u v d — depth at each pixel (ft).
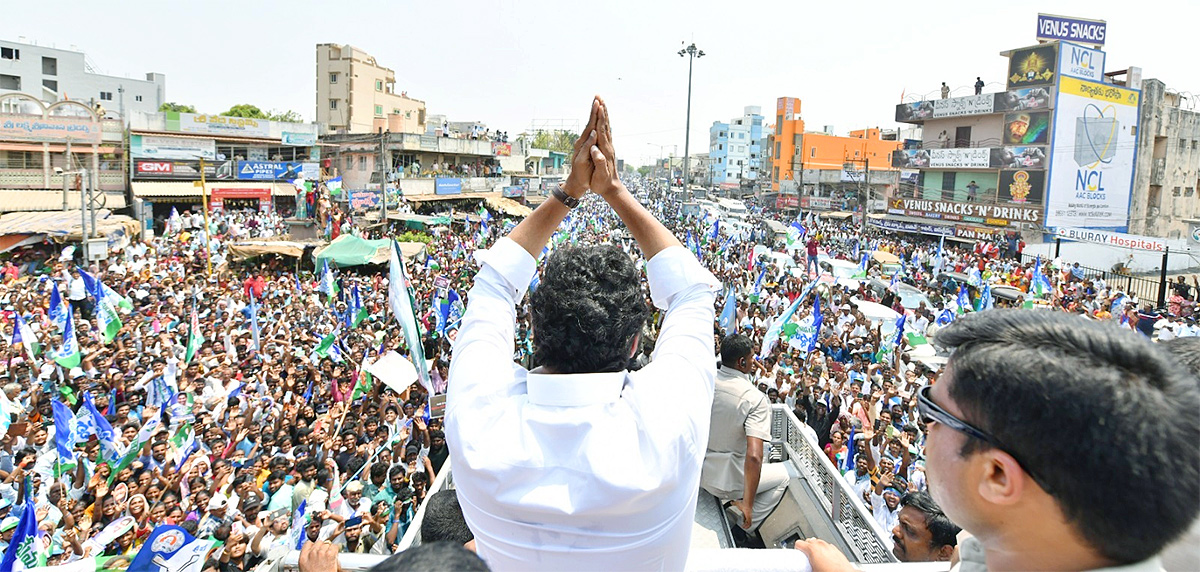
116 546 25.20
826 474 12.99
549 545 4.66
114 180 119.96
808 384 38.96
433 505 9.25
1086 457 3.57
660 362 5.21
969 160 136.87
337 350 43.09
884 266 96.43
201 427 33.91
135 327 50.49
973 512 4.17
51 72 199.52
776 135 220.64
